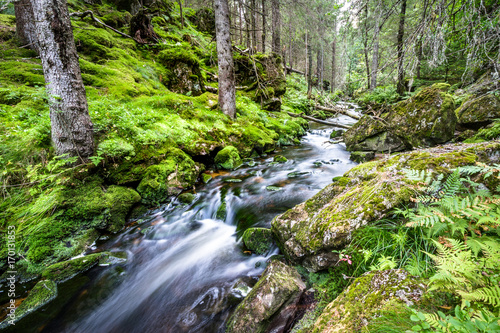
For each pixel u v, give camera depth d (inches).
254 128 365.1
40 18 148.4
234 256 145.2
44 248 138.3
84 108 172.7
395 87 511.8
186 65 401.4
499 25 130.5
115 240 164.9
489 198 77.4
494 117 232.8
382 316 58.5
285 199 202.8
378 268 83.3
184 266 142.4
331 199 131.7
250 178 259.0
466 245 67.2
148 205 198.4
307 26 432.1
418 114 265.1
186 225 185.5
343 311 69.4
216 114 337.4
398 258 85.7
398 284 67.2
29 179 153.4
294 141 419.2
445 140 246.7
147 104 282.7
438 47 142.9
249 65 514.9
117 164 192.5
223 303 111.3
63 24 154.3
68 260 137.2
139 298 122.3
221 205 202.8
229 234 171.5
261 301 90.2
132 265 144.9
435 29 145.2
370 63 523.2
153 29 454.3
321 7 399.2
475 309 49.8
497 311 47.4
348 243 98.9
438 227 77.8
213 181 253.1
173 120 273.0
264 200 205.5
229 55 342.0
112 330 106.3
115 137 201.0
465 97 288.4
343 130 424.5
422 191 95.5
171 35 512.4
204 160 277.4
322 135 472.1
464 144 130.4
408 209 93.1
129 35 429.7
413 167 108.6
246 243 149.2
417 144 259.8
